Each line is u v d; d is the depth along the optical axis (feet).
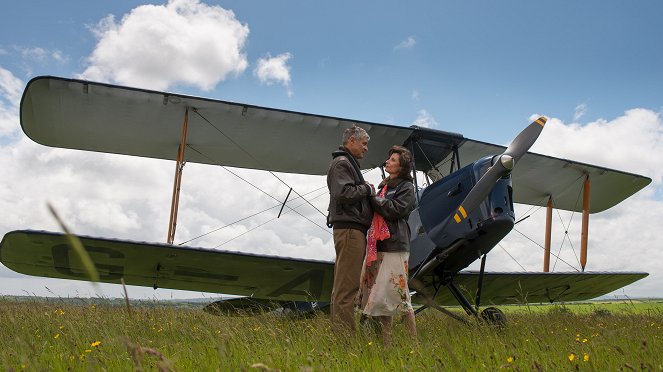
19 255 14.87
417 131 18.08
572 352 7.06
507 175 14.16
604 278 20.93
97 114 18.80
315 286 17.35
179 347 8.04
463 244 14.66
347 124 19.10
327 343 8.55
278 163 22.43
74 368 5.84
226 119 18.99
